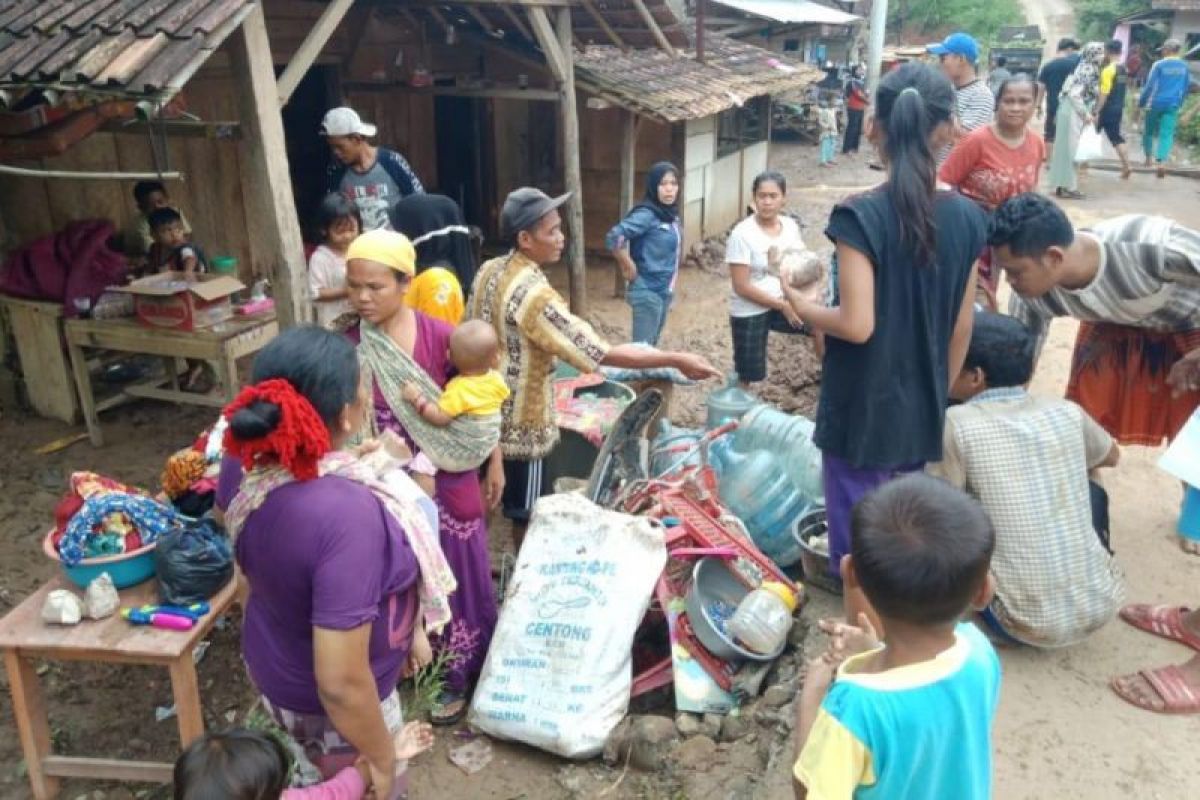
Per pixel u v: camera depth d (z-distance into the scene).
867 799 1.80
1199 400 3.76
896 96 2.76
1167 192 13.63
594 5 8.73
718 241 12.25
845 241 2.80
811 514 4.31
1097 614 3.27
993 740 3.01
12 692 3.25
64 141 4.50
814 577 4.09
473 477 3.68
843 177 17.34
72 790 3.53
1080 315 3.62
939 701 1.75
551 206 3.90
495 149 12.17
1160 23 29.22
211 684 4.06
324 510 2.08
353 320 3.63
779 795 2.99
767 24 19.84
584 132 11.48
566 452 5.10
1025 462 3.16
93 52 4.45
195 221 8.20
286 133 10.14
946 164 5.16
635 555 3.66
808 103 21.67
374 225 6.04
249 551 2.16
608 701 3.52
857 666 1.92
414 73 9.54
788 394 6.66
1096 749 2.97
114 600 3.19
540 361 4.04
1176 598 3.72
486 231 12.40
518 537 4.46
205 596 3.20
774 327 6.47
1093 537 3.28
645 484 4.34
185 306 5.73
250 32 4.93
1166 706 3.10
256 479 2.15
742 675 3.66
